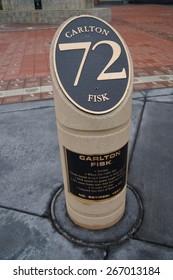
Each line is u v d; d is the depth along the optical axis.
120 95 1.90
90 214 2.44
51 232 2.56
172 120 4.36
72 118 1.89
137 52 8.75
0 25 16.33
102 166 2.11
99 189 2.24
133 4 31.66
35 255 2.35
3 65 7.83
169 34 11.83
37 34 12.99
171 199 2.89
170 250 2.36
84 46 1.89
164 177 3.19
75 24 1.93
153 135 3.97
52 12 15.68
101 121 1.87
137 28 13.77
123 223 2.63
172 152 3.61
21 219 2.70
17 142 3.93
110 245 2.43
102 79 1.87
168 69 6.84
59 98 1.88
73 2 14.64
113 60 1.92
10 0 16.66
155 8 25.31
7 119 4.55
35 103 5.09
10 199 2.95
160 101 4.99
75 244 2.45
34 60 8.27
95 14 14.69
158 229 2.55
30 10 16.30
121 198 2.48
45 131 4.18
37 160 3.55
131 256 2.32
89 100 1.85
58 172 3.33
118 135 2.01
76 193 2.33
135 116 4.49
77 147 2.03
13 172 3.35
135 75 6.43
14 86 6.00
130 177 3.21
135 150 3.66
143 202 2.87
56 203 2.88
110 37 1.97
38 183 3.17
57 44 1.89
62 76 1.86
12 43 11.10
